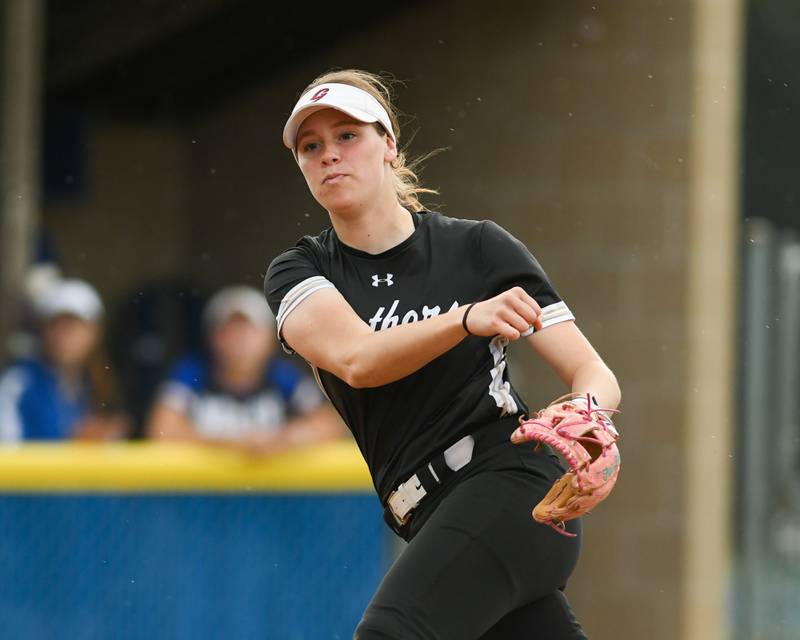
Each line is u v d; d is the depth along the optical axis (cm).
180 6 3738
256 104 4081
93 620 1927
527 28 3083
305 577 1994
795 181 3316
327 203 988
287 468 1997
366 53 3541
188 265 4566
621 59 2922
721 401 2864
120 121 4638
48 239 4016
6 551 1908
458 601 917
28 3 3161
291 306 974
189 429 2189
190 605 1959
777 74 3359
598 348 2948
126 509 1945
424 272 996
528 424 899
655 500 2859
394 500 1003
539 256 3059
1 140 3138
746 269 3014
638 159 2898
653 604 2853
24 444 2155
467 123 3203
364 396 995
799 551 3056
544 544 948
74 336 2333
